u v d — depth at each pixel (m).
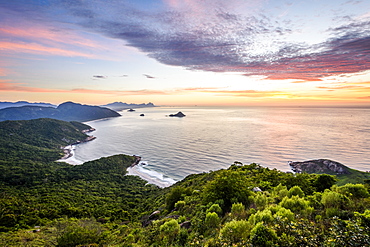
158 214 26.91
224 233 9.09
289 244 6.97
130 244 14.75
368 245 5.84
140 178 89.88
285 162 101.94
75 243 18.61
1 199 43.88
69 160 130.00
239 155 117.50
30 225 33.59
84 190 66.00
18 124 180.88
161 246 12.12
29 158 118.94
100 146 169.25
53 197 53.31
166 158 120.88
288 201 11.27
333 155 111.56
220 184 17.09
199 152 129.12
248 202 14.84
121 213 41.03
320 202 11.06
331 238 6.44
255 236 7.64
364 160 101.56
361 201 10.17
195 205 19.88
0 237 23.30
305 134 180.38
